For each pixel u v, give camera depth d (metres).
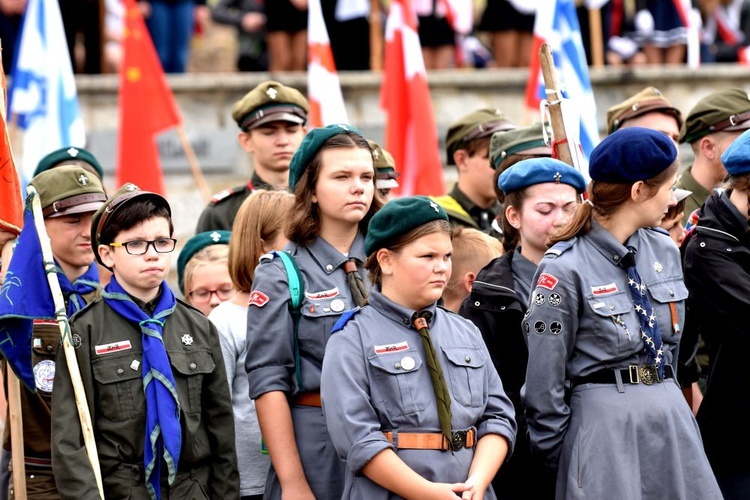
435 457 13.40
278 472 14.43
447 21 34.84
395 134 25.89
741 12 38.34
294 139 21.27
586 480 13.84
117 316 14.71
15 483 14.79
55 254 16.48
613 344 14.08
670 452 13.94
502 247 17.52
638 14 36.59
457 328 14.18
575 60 24.42
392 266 13.84
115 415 14.31
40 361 15.58
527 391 14.29
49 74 24.20
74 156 20.39
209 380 14.93
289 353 14.71
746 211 15.72
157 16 33.47
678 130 20.78
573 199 15.86
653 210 14.38
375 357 13.61
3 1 31.31
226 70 40.78
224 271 18.22
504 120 20.75
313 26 23.67
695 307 15.79
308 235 15.17
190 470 14.61
